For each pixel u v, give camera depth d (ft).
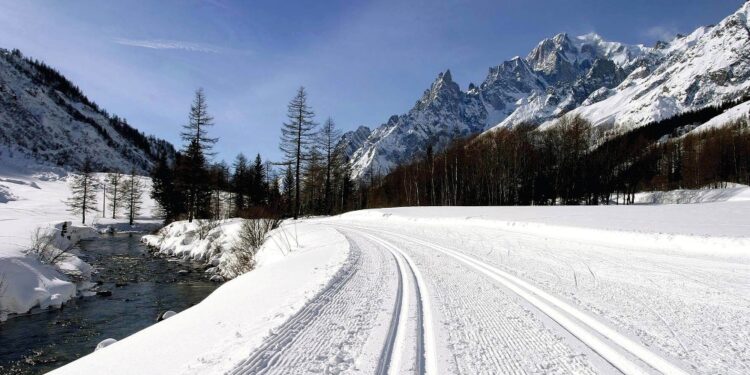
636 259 32.35
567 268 30.68
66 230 102.22
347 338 15.33
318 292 22.90
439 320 17.71
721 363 12.73
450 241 50.93
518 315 18.48
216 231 88.07
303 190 161.68
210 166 117.91
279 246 58.49
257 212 85.81
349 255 38.65
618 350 13.98
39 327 37.99
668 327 16.47
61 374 13.98
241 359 13.06
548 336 15.52
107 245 117.39
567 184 162.20
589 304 20.26
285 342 14.80
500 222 62.49
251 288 28.19
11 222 92.84
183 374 12.33
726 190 166.20
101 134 543.39
